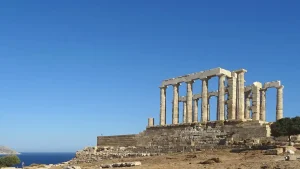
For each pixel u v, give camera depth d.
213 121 76.31
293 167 36.28
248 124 68.12
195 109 95.00
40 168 74.25
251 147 60.25
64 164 91.06
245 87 90.88
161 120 90.94
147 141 88.88
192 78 86.00
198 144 75.06
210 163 46.28
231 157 52.78
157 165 49.06
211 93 91.62
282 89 83.00
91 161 86.88
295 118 57.97
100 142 100.81
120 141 95.50
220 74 79.50
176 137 81.75
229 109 77.62
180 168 43.12
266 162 42.06
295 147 55.25
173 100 89.88
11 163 97.44
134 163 51.03
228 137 70.56
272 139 62.91
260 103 86.38
